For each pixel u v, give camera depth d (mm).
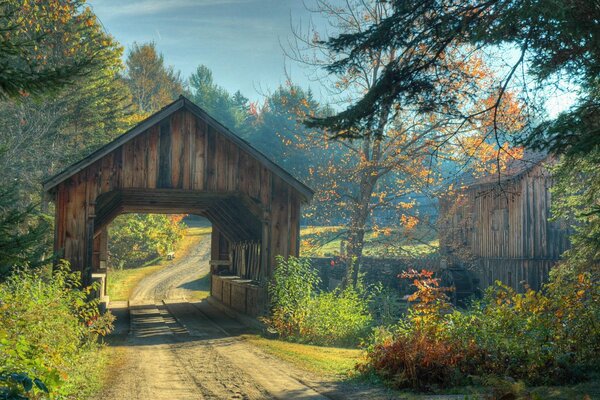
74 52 29234
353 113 11008
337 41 10953
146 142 19078
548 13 7973
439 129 25984
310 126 11273
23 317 9273
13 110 29219
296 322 17734
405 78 11125
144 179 18969
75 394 8672
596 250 13344
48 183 17812
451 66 11633
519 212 33062
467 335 10562
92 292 18516
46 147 30703
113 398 8883
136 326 20312
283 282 18766
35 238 8031
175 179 19250
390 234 30672
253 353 14133
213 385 10039
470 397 8141
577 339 10234
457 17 10328
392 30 10688
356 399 8766
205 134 19609
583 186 14047
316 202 32281
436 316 11648
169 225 52438
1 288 10055
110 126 37625
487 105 21109
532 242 32688
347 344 16875
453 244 36562
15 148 27672
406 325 13094
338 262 36125
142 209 28641
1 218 8195
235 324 20938
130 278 43469
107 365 12086
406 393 9125
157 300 32469
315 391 9461
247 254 26875
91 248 18344
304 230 46781
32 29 27062
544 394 8180
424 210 44812
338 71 11375
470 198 37469
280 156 54156
